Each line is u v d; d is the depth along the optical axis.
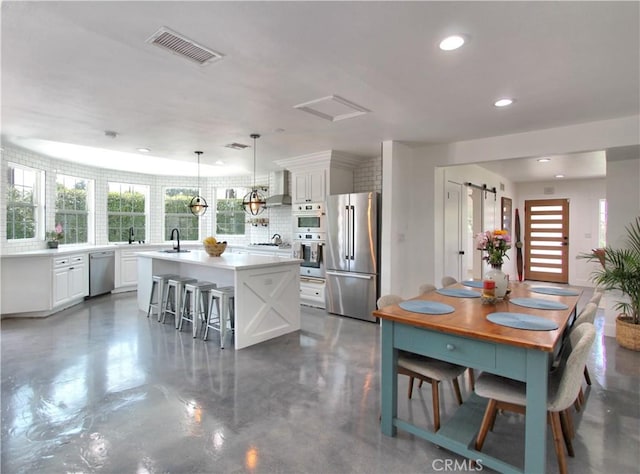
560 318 2.14
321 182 5.56
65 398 2.66
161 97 3.05
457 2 1.73
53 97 3.06
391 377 2.22
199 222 8.12
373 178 5.70
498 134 4.16
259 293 3.99
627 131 3.49
